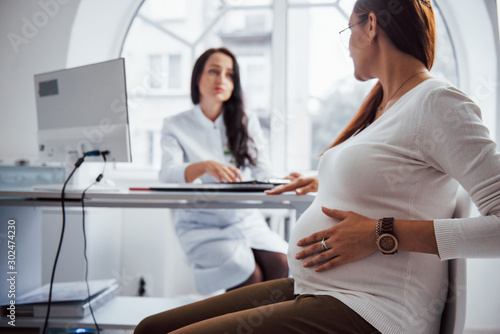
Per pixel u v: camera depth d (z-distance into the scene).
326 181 0.87
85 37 2.53
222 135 2.03
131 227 2.48
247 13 2.71
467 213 0.73
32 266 1.54
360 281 0.73
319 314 0.69
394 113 0.78
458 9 2.38
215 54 1.96
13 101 2.42
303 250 0.80
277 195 1.09
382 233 0.70
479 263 1.11
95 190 1.21
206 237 1.69
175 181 1.63
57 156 1.37
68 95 1.33
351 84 2.69
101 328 1.25
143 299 1.52
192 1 2.74
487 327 1.12
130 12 2.70
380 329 0.67
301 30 2.69
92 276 2.16
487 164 0.65
